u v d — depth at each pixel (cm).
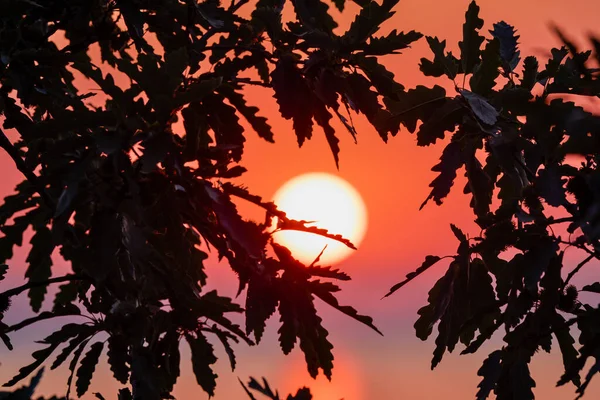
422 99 511
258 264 436
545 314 462
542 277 463
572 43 323
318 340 456
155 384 479
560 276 454
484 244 479
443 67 512
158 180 415
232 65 483
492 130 489
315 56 468
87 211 440
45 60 494
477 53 513
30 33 511
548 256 449
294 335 454
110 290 491
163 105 389
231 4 539
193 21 514
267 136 478
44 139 496
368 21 455
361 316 441
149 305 499
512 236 468
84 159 389
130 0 506
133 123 390
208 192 414
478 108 479
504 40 544
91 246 403
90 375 498
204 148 425
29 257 577
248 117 474
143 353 492
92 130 420
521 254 470
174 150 406
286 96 466
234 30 508
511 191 559
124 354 498
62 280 500
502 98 453
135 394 474
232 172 422
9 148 496
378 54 463
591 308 466
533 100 439
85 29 527
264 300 443
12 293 498
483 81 511
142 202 415
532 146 459
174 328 498
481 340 512
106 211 406
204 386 519
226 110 474
